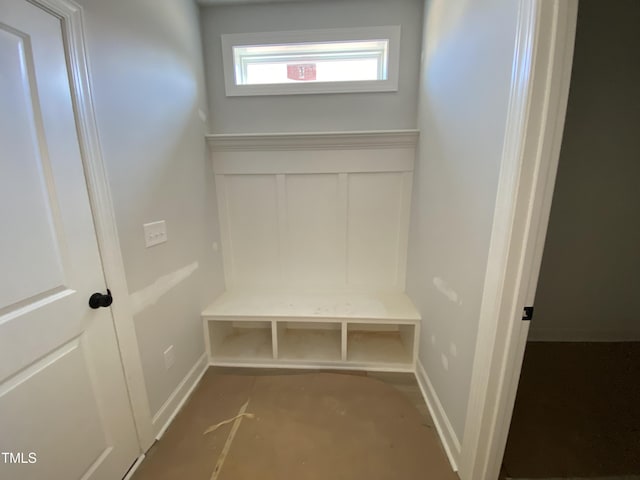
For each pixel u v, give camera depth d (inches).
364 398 67.2
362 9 74.3
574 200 81.9
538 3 30.0
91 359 43.4
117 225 47.3
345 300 84.0
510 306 38.3
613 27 71.6
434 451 53.7
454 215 52.7
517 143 33.8
